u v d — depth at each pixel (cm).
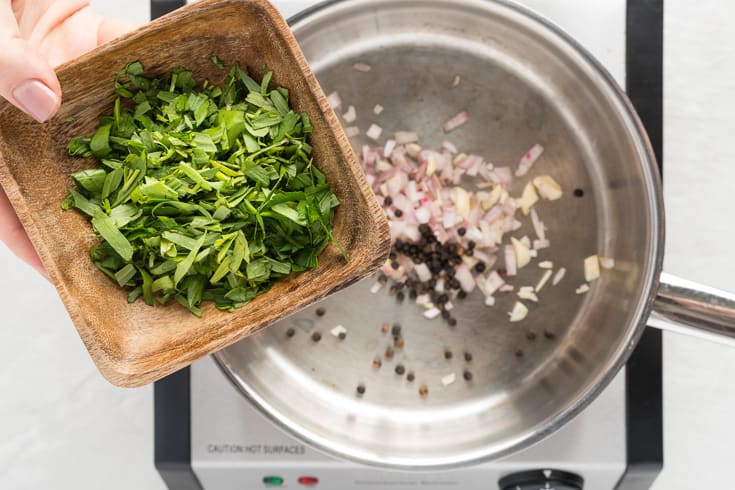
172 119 46
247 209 45
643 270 52
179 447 56
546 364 58
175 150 45
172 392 56
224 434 56
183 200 45
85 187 45
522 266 58
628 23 56
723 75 63
